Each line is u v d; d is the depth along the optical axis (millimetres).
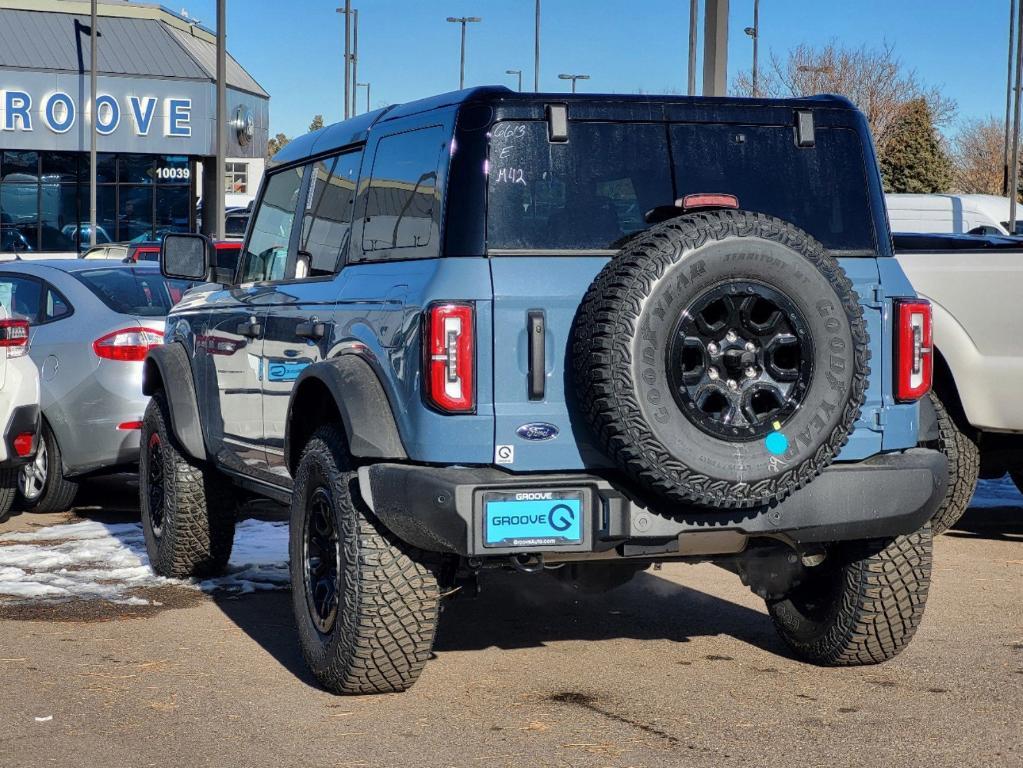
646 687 5387
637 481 4641
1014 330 7730
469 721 4938
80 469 9375
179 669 5645
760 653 5922
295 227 6328
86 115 43062
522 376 4770
